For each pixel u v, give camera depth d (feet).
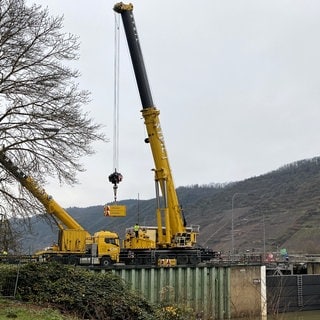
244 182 583.17
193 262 125.18
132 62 126.62
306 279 148.56
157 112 125.49
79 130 69.77
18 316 51.78
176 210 125.49
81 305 63.05
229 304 120.98
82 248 116.78
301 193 489.26
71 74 93.15
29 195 67.00
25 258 85.51
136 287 107.24
